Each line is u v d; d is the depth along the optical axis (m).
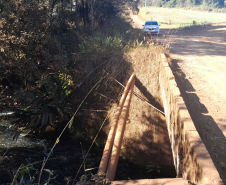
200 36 22.44
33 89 9.38
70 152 7.89
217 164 3.46
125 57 9.96
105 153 3.73
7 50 8.62
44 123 8.36
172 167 7.62
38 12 9.04
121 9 26.34
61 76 9.98
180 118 3.79
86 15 22.98
